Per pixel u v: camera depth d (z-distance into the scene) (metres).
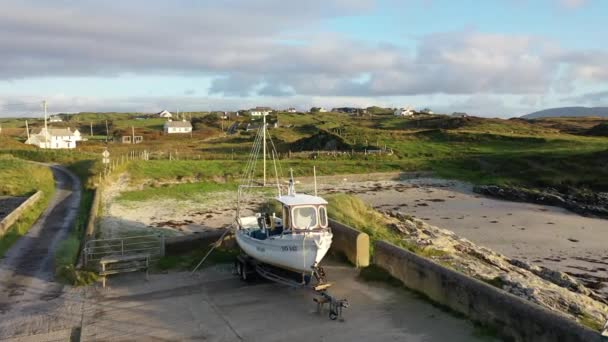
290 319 11.91
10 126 160.12
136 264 16.42
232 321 11.91
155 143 100.00
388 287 13.84
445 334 10.56
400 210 41.91
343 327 11.26
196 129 139.88
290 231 14.41
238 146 87.75
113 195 36.97
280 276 14.34
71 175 49.25
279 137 99.81
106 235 23.33
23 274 16.34
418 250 21.31
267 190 42.44
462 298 11.43
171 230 25.95
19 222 24.45
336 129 91.19
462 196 49.22
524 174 57.94
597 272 25.62
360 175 56.97
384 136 84.56
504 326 10.12
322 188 51.03
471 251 23.52
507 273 19.84
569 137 84.19
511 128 105.56
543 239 32.56
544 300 16.12
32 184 39.25
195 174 48.19
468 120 117.44
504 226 36.31
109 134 132.50
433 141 82.12
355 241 16.06
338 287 14.03
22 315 12.68
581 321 14.46
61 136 101.00
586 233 34.31
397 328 11.02
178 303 13.30
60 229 24.30
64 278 15.66
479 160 64.69
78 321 12.25
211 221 29.06
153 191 39.78
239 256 15.84
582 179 54.19
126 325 11.80
